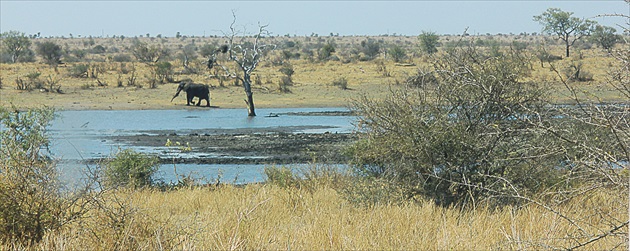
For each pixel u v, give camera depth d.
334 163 27.27
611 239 11.31
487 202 15.95
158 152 44.66
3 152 13.89
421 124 17.28
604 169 10.62
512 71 16.73
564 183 15.20
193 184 27.45
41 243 11.98
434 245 12.02
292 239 12.55
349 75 101.38
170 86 94.81
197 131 58.09
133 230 12.15
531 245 11.07
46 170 13.45
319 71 111.31
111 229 12.09
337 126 61.00
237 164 39.50
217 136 53.81
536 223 13.01
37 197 12.82
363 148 18.98
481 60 17.11
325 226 13.79
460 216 14.70
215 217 15.80
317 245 12.16
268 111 77.69
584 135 11.73
